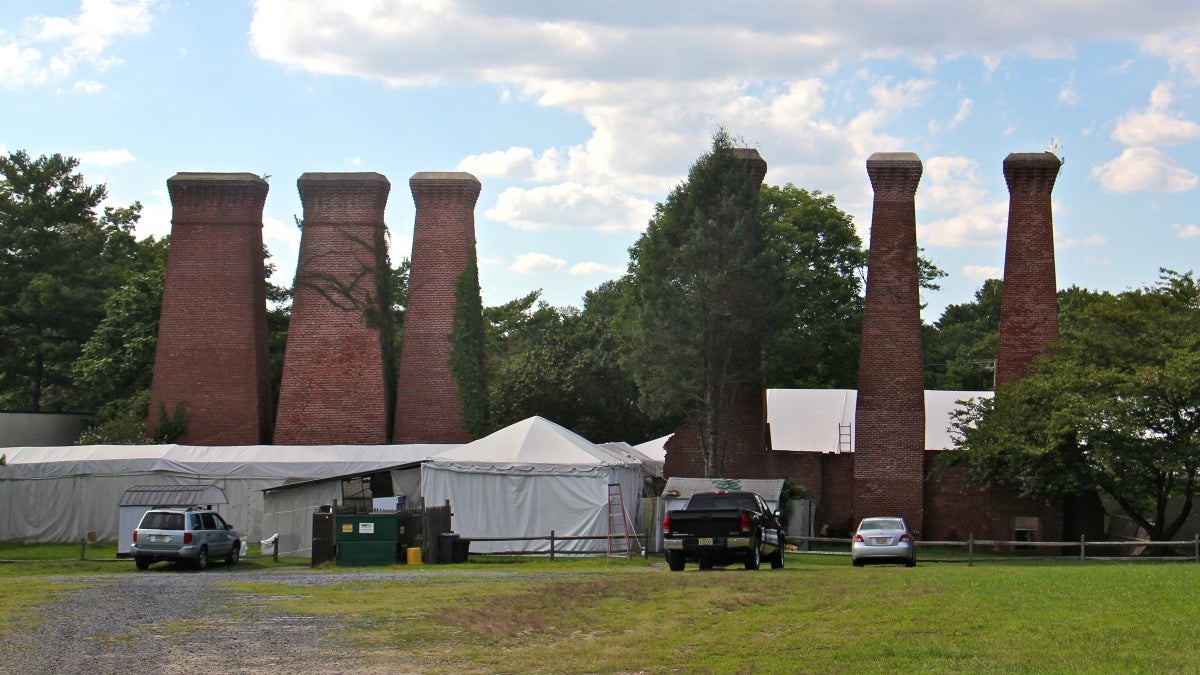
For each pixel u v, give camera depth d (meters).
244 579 27.00
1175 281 48.09
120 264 72.50
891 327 44.78
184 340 48.59
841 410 59.44
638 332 45.34
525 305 89.12
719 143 46.19
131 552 32.66
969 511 43.97
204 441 47.88
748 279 44.28
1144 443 39.16
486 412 48.66
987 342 99.31
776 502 39.25
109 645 16.34
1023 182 45.59
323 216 48.81
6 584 25.11
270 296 61.59
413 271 48.59
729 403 45.41
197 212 49.31
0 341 68.00
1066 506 43.41
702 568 29.83
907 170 45.22
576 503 36.78
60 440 56.41
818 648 16.08
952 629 16.97
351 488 38.47
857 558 32.50
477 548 36.69
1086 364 42.38
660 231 46.03
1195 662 14.09
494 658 15.84
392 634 17.44
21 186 69.31
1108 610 17.84
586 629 18.50
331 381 47.84
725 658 15.65
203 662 15.23
